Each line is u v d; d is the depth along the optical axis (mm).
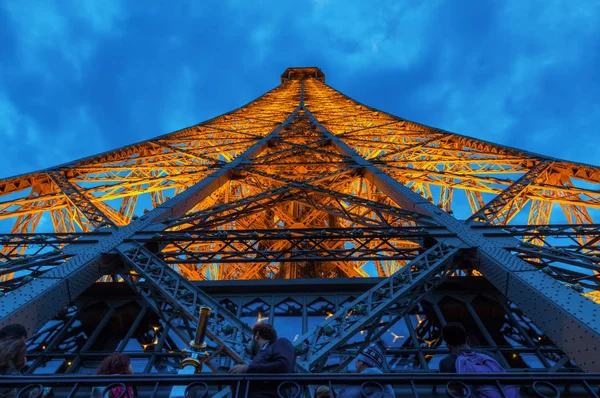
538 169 20000
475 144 28125
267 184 23312
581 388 7398
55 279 9508
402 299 10008
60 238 12516
